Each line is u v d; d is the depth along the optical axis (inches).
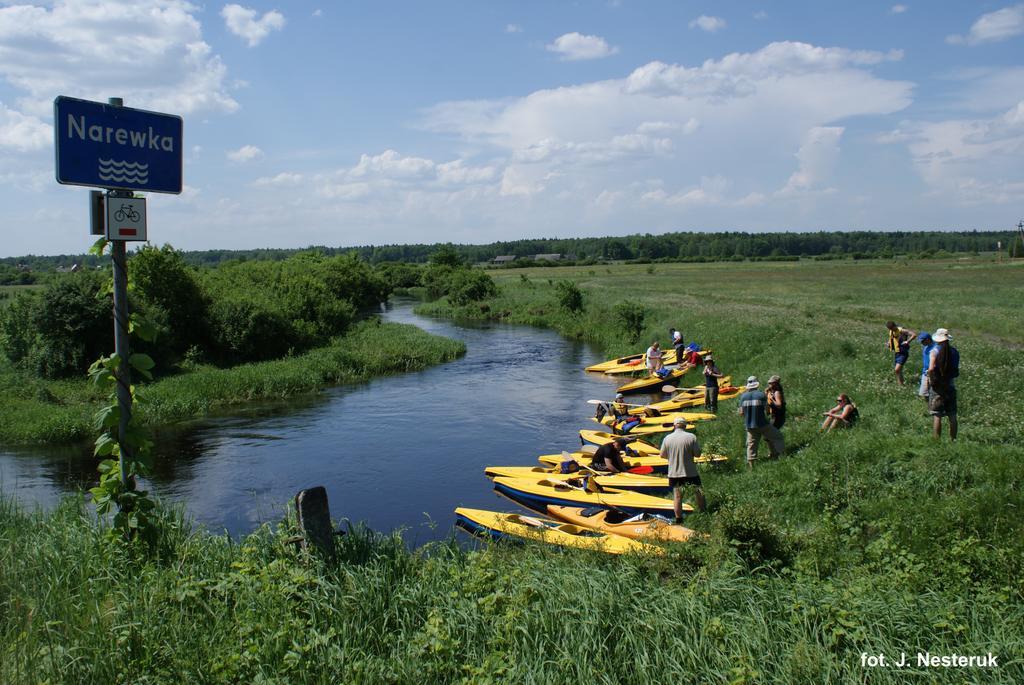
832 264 4574.3
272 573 245.8
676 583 281.4
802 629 230.4
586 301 2089.1
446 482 596.1
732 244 7377.0
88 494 553.0
